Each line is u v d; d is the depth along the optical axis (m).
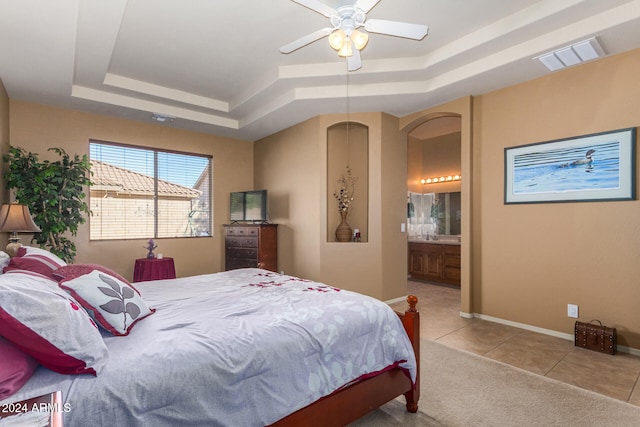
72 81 3.35
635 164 2.78
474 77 3.35
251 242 4.96
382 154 4.43
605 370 2.51
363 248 4.46
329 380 1.57
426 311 4.15
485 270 3.80
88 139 4.31
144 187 4.82
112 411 1.06
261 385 1.38
